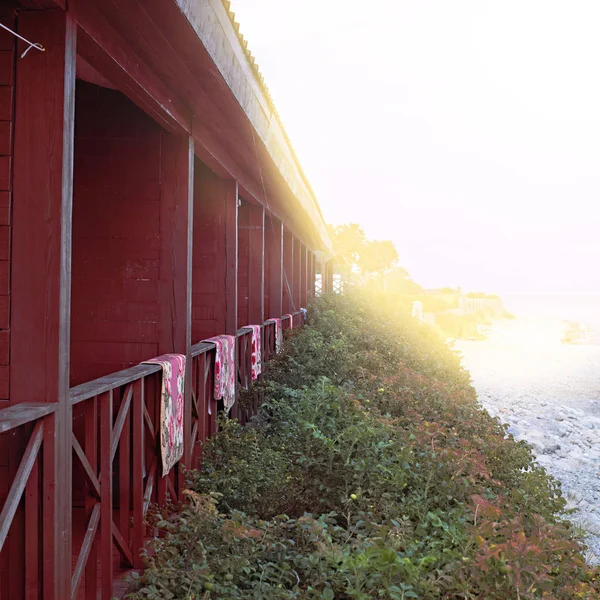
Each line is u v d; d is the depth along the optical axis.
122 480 3.33
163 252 4.52
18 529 2.39
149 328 4.55
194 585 2.72
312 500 3.94
